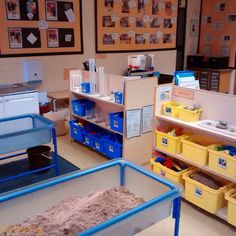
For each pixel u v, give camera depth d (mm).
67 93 4902
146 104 3295
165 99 2807
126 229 1401
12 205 1646
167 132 2785
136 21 5602
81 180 1884
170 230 2316
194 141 2666
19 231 1618
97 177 1939
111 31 5340
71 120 4188
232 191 2330
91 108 3975
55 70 4906
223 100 2438
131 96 3121
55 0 4629
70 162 3543
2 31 4262
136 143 3348
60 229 1603
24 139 2701
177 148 2660
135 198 1868
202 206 2455
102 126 3592
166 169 2664
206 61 6316
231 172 2242
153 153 2889
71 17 4852
